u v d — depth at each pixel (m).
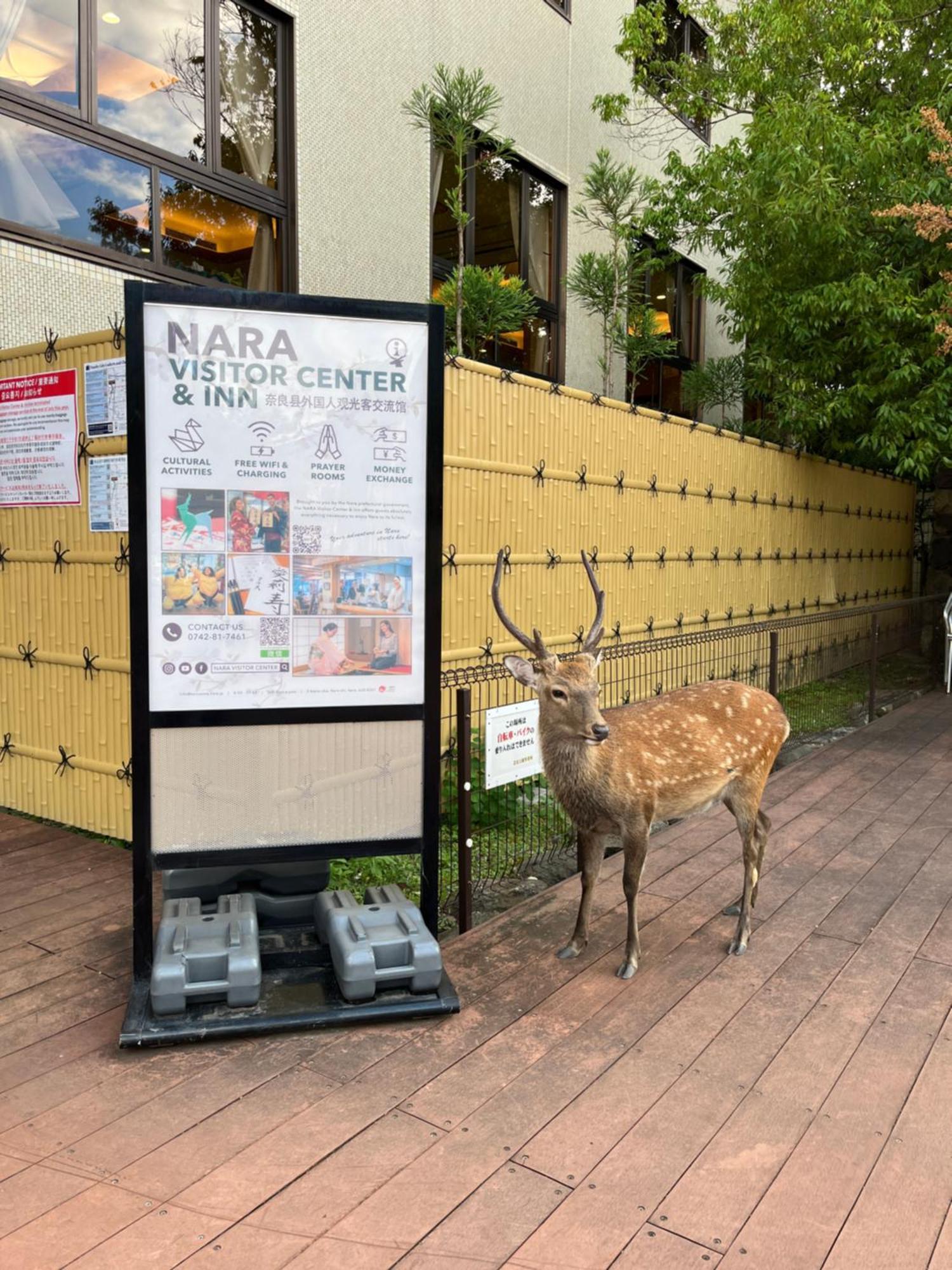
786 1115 2.92
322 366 3.44
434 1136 2.78
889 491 14.24
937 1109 2.96
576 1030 3.41
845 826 5.88
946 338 9.50
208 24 7.24
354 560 3.54
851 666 12.68
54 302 6.21
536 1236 2.39
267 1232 2.38
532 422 6.78
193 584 3.39
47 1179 2.57
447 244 9.97
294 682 3.52
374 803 3.67
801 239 10.86
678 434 8.66
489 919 4.53
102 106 6.60
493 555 6.47
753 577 10.23
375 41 8.55
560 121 11.22
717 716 4.21
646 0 13.20
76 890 4.57
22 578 5.54
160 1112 2.87
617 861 5.32
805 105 11.16
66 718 5.42
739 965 3.97
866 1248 2.36
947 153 9.52
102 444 4.96
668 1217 2.46
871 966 3.98
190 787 3.46
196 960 3.32
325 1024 3.35
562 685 3.65
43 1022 3.38
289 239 8.00
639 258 11.97
